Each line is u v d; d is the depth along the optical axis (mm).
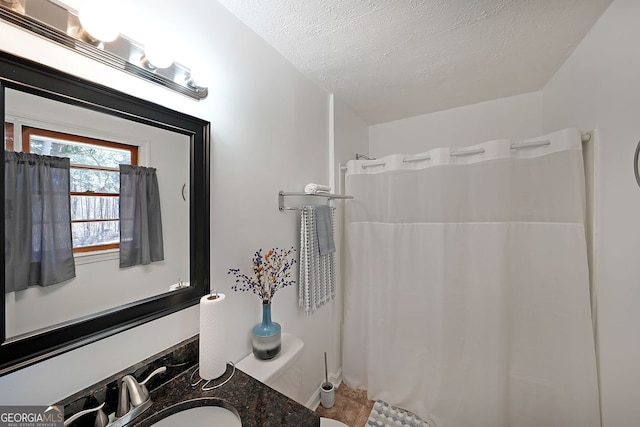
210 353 856
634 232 961
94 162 679
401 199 1677
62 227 624
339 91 1832
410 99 1978
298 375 1255
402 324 1686
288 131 1448
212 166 1010
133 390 704
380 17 1112
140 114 770
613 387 1103
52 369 616
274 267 1309
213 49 1009
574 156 1243
